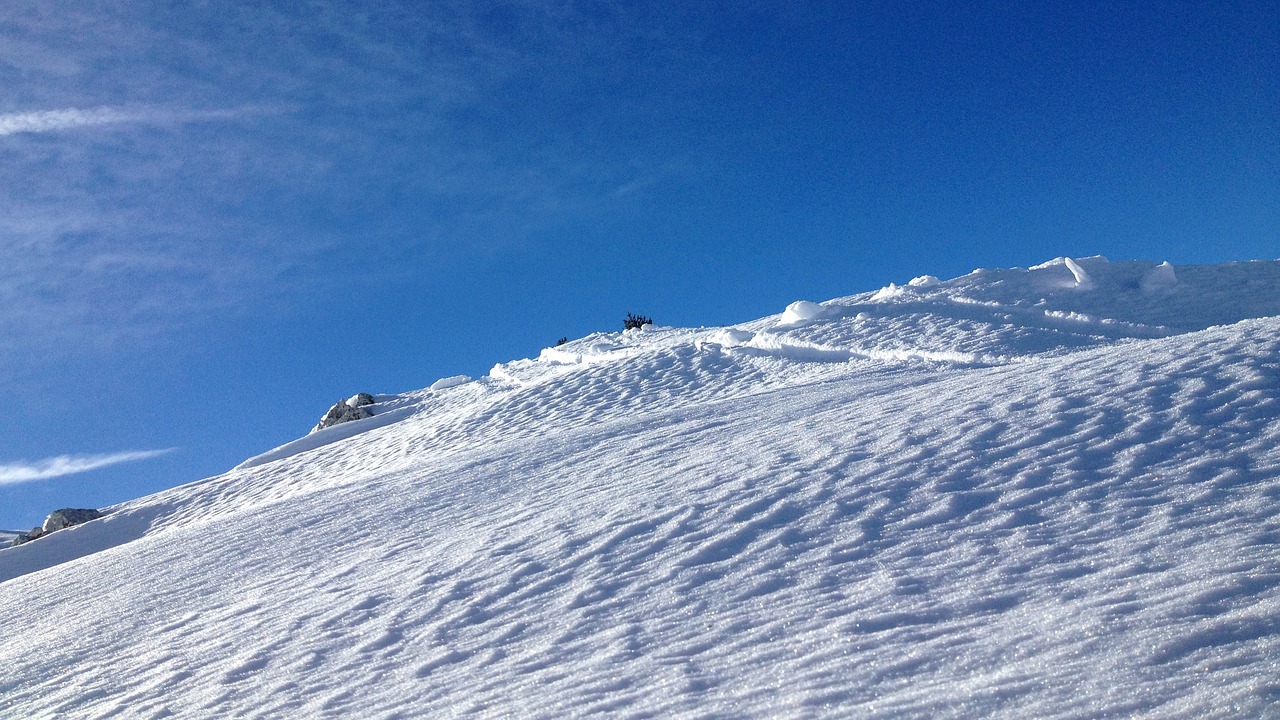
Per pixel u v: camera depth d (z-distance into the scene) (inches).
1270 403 192.1
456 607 178.5
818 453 240.1
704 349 746.8
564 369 919.0
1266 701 82.7
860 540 167.8
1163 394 214.7
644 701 115.6
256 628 195.3
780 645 127.0
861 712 99.0
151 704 158.7
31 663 207.2
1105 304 624.4
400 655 158.1
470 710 125.3
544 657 142.6
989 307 641.6
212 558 288.7
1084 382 245.4
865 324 657.6
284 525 318.7
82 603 268.8
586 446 360.5
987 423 226.4
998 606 125.6
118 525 693.9
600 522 219.1
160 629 215.2
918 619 126.8
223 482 787.4
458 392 1043.9
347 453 776.3
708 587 159.6
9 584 362.0
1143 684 92.0
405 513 296.0
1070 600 121.6
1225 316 557.9
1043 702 92.7
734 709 107.3
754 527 187.9
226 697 153.6
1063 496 168.1
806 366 590.6
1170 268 666.8
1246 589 112.1
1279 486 150.6
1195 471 166.2
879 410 285.3
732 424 336.2
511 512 260.4
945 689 100.8
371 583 212.2
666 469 272.5
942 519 169.9
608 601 163.8
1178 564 126.6
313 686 150.7
